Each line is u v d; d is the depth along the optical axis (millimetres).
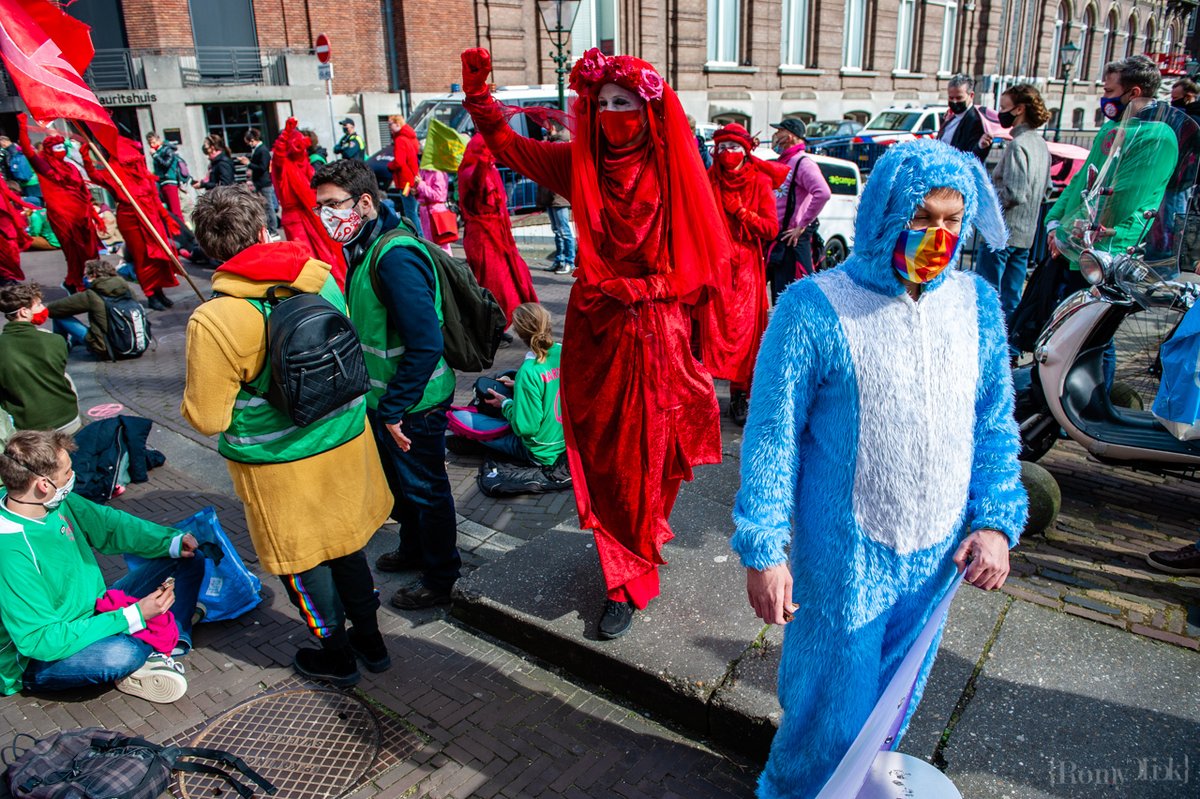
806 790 2027
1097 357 3818
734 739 2615
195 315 2418
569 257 10055
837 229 8703
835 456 1814
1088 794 2227
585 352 2828
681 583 3232
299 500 2645
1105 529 3797
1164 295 3480
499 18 18812
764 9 23078
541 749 2668
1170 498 4121
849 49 26500
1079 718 2477
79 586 2934
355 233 2975
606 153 2729
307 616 2863
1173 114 3963
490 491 4441
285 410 2502
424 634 3311
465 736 2732
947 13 29062
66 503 2982
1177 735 2410
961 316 1796
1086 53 35594
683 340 2885
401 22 18875
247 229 2479
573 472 2902
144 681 2914
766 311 4934
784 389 1807
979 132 6855
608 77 2545
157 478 4840
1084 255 3701
